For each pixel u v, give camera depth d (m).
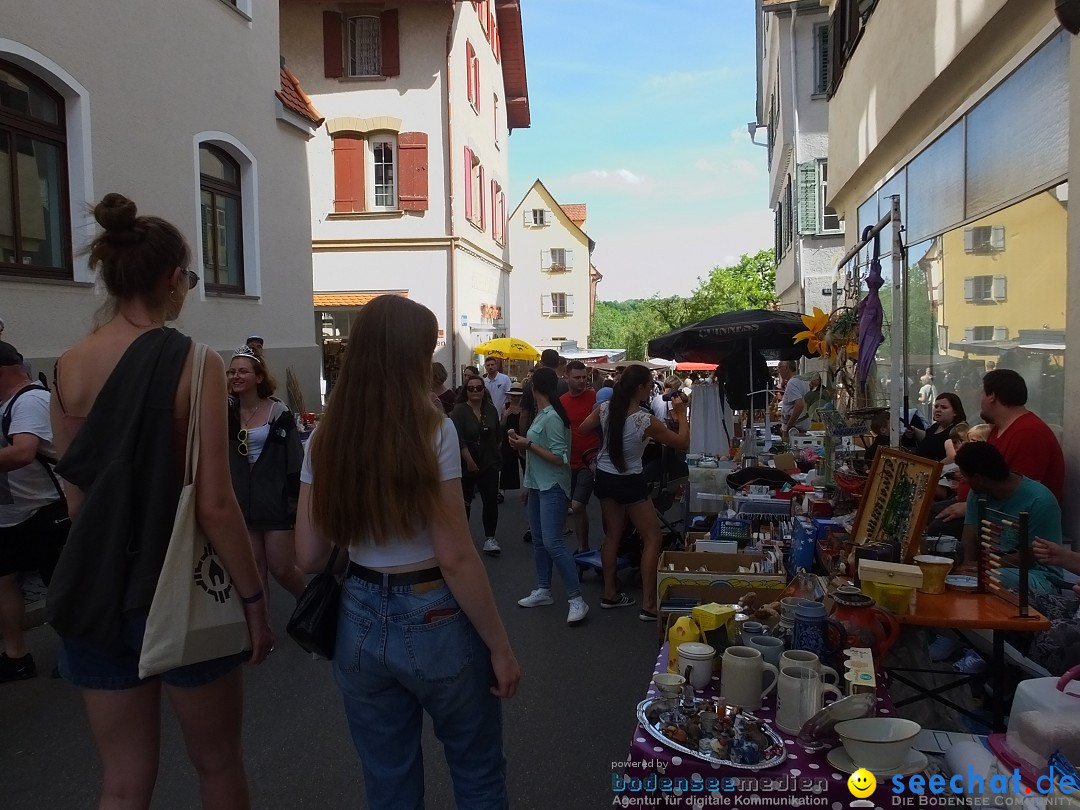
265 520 5.20
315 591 2.44
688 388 18.52
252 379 5.22
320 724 4.38
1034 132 5.68
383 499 2.24
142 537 2.26
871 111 9.80
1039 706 2.79
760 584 4.48
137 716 2.39
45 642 5.62
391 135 20.56
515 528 9.55
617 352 34.72
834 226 17.70
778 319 8.43
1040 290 5.68
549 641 5.68
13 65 7.26
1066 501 4.91
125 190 8.56
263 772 3.86
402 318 2.35
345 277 20.62
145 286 2.40
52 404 2.39
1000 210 6.34
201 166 10.41
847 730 2.52
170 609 2.23
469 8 22.17
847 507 5.12
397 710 2.40
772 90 23.02
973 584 3.70
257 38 11.38
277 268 12.03
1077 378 4.81
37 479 4.87
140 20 8.79
